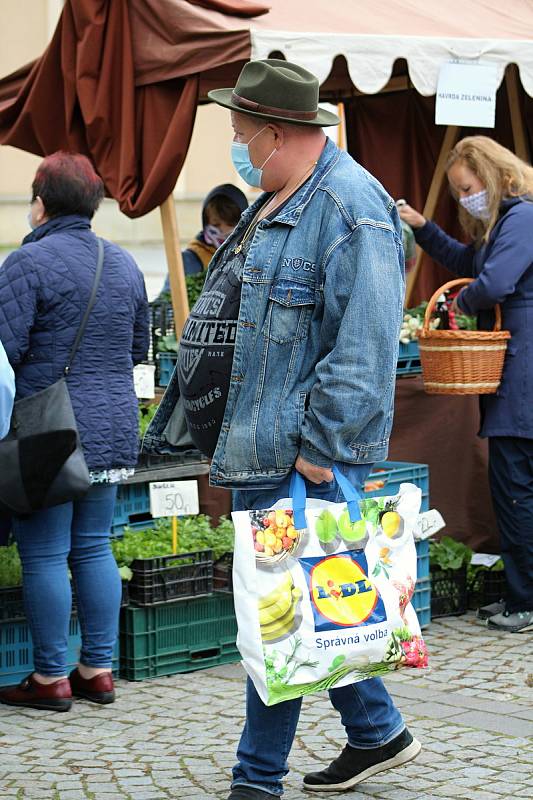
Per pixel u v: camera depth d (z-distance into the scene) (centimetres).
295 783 529
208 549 724
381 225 455
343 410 446
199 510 853
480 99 823
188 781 534
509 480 788
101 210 2427
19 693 652
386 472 795
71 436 603
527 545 790
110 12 815
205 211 1044
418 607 803
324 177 466
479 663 725
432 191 1073
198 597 716
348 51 782
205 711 641
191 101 798
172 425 534
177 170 816
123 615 705
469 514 886
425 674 703
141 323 671
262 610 450
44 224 639
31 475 599
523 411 773
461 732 596
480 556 888
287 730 479
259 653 448
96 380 637
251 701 479
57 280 618
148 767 553
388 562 472
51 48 847
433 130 1128
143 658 703
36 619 641
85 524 659
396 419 902
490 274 762
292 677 451
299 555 456
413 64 803
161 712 641
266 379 465
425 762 554
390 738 511
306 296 460
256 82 466
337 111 1205
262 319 464
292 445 461
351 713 508
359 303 447
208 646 731
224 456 473
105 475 643
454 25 864
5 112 899
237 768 488
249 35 755
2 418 470
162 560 705
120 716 634
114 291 638
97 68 825
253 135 471
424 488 825
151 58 805
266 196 497
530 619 802
